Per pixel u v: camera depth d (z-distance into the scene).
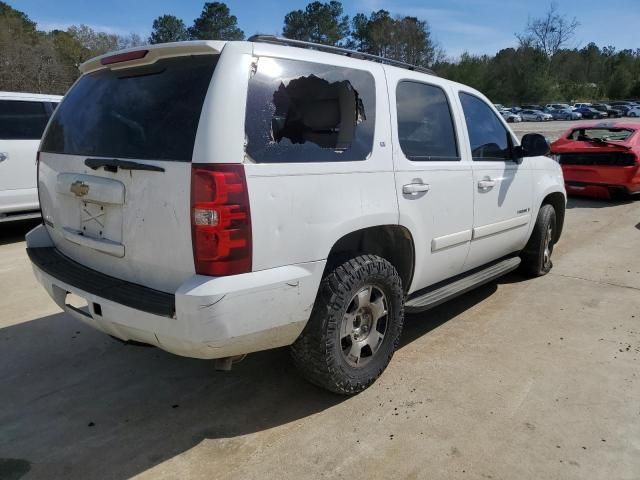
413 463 2.63
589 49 101.56
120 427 2.96
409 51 81.50
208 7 75.00
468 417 3.01
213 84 2.44
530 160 4.90
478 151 4.15
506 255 5.06
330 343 2.91
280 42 2.89
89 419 3.03
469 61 82.12
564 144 10.70
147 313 2.47
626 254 6.52
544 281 5.45
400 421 2.97
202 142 2.37
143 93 2.72
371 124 3.12
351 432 2.88
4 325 4.30
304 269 2.68
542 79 78.62
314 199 2.70
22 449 2.77
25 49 40.12
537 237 5.28
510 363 3.64
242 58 2.52
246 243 2.44
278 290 2.56
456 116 3.92
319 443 2.79
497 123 4.53
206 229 2.36
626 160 9.73
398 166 3.24
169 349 2.54
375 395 3.24
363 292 3.09
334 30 86.12
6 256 6.45
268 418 3.03
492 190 4.23
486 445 2.76
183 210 2.41
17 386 3.38
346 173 2.88
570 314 4.54
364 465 2.62
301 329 2.78
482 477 2.53
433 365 3.61
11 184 6.93
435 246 3.64
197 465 2.64
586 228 8.05
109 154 2.75
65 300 3.08
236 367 3.62
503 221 4.47
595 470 2.58
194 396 3.27
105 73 3.04
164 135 2.52
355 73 3.08
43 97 7.38
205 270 2.40
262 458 2.69
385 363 3.34
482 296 5.00
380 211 3.08
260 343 2.62
